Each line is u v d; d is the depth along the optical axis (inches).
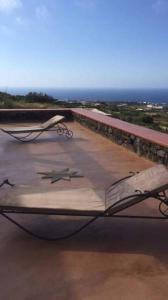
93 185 206.2
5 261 123.1
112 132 340.2
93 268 117.9
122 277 112.3
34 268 118.4
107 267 118.3
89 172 234.4
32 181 214.8
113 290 105.6
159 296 102.4
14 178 221.5
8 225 151.3
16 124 486.0
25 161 266.2
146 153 266.2
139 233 143.0
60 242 136.2
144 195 127.3
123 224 151.3
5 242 137.0
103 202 137.0
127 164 255.1
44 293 104.6
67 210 130.0
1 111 503.5
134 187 139.6
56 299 101.7
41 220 155.7
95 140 355.3
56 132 403.9
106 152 297.0
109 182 211.9
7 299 102.0
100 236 140.8
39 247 132.7
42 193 146.4
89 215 130.4
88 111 489.7
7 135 386.0
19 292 105.2
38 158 276.4
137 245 133.2
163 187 126.0
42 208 130.6
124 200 128.3
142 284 108.3
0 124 486.9
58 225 150.8
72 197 142.0
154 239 137.7
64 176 223.0
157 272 114.8
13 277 113.2
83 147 319.6
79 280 111.0
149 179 139.1
